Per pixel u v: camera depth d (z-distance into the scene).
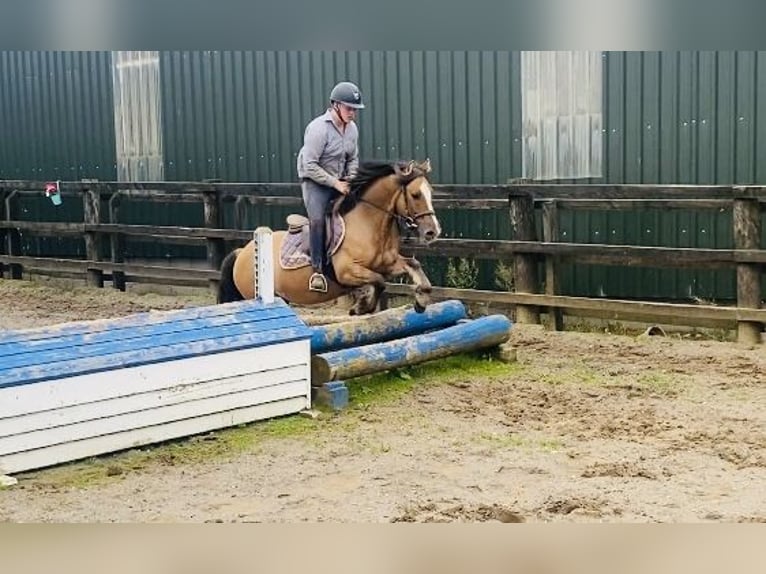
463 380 7.19
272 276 6.45
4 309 10.99
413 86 10.40
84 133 13.04
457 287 10.15
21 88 13.54
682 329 8.66
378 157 10.66
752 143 8.89
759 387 6.85
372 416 6.28
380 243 7.12
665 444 5.56
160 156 12.36
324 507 4.57
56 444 5.34
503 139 10.00
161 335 5.82
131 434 5.61
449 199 9.59
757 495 4.63
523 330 8.93
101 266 12.02
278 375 6.20
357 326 6.86
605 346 8.28
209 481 5.08
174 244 11.73
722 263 8.23
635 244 9.44
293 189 10.45
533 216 9.15
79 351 5.49
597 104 9.48
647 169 9.34
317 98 11.12
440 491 4.79
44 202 13.72
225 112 11.79
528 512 4.38
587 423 6.04
